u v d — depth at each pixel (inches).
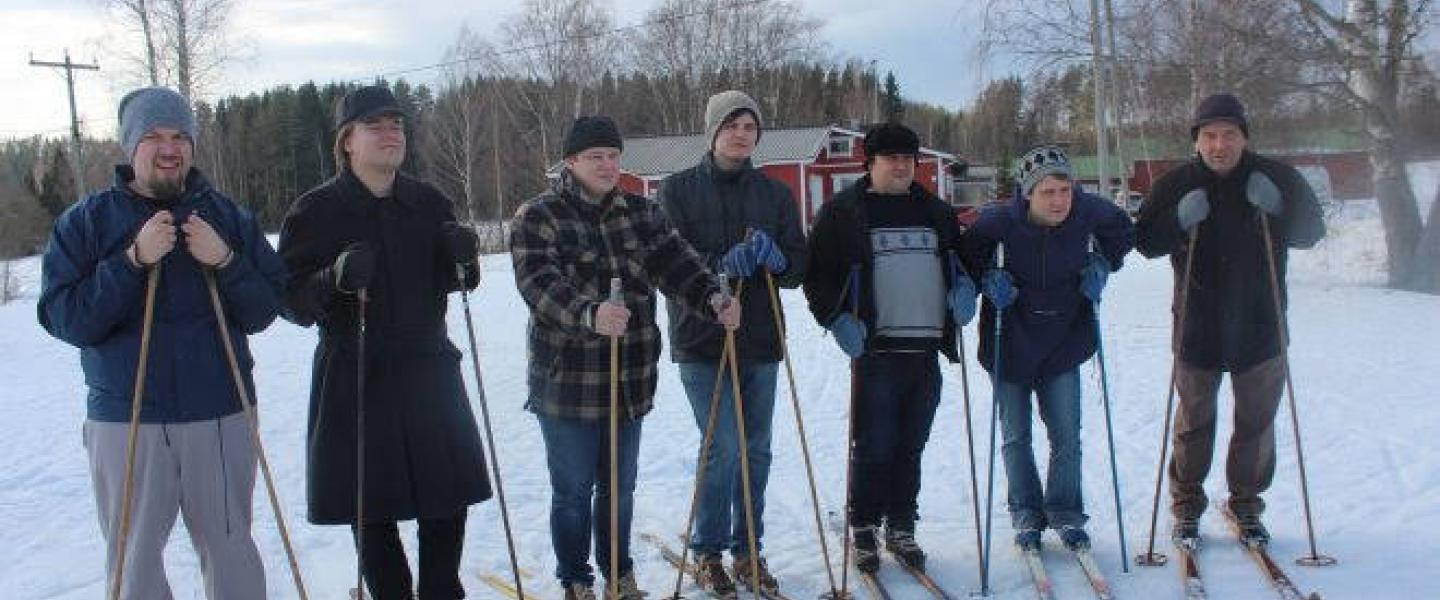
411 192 131.5
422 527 135.4
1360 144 566.3
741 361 148.6
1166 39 619.5
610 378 138.7
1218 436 228.7
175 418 115.2
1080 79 789.9
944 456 229.8
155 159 113.0
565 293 129.8
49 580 167.3
